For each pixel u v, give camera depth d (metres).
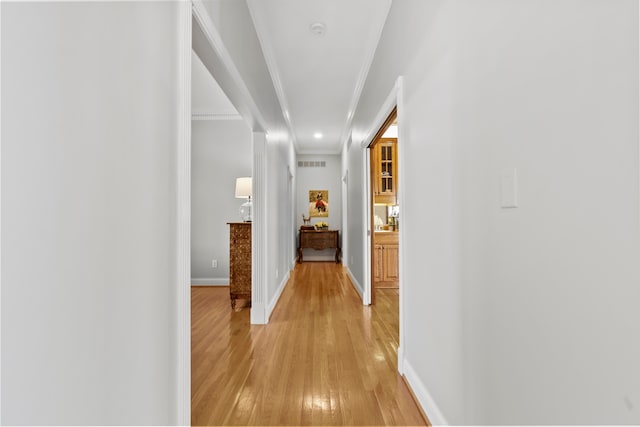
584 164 0.66
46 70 0.64
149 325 0.98
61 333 0.67
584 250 0.66
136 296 0.91
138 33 0.92
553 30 0.74
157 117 1.02
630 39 0.56
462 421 1.20
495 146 0.99
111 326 0.81
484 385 1.06
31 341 0.61
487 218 1.04
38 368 0.63
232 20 1.90
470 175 1.14
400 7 2.05
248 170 4.95
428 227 1.57
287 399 1.75
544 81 0.77
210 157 4.96
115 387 0.83
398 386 1.88
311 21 2.60
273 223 3.63
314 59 3.25
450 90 1.30
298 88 4.00
